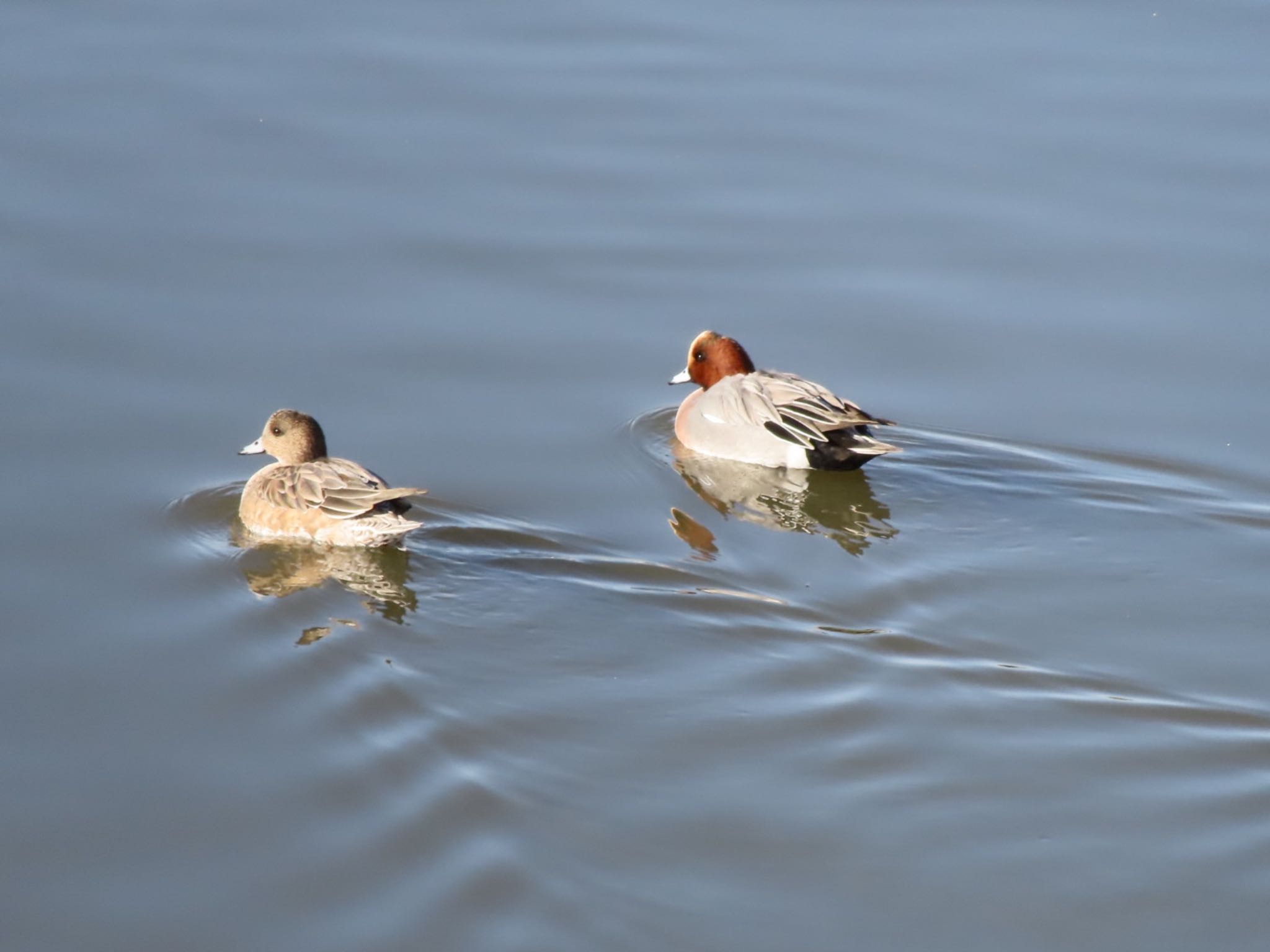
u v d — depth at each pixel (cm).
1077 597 1467
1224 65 2620
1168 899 1073
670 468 1767
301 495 1531
